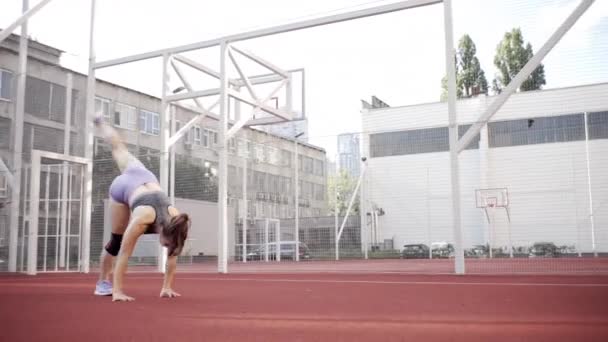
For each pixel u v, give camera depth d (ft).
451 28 35.83
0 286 26.89
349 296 19.26
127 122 84.38
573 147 82.33
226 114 44.11
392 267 51.44
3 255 48.29
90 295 20.62
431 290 21.89
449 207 83.61
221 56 44.65
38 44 57.11
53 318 13.14
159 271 45.14
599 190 79.71
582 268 43.21
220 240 41.98
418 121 86.58
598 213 78.79
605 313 13.48
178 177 68.54
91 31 49.85
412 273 37.63
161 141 47.01
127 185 19.30
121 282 18.06
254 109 52.06
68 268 44.93
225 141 43.55
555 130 83.71
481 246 80.48
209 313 14.03
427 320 12.35
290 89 61.57
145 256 60.90
